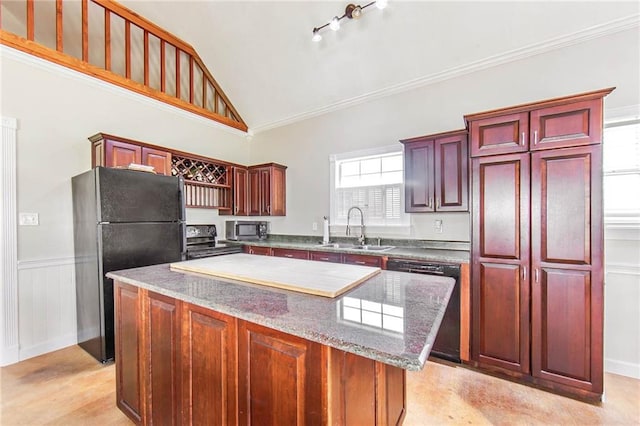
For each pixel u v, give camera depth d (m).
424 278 1.60
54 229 2.76
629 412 1.81
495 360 2.22
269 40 3.53
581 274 1.92
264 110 4.49
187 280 1.53
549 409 1.84
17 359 2.48
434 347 2.48
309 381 0.92
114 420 1.75
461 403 1.90
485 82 2.88
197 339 1.28
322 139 4.10
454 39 2.81
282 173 4.45
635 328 2.20
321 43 3.32
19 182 2.55
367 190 3.71
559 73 2.53
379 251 2.89
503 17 2.55
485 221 2.25
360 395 1.06
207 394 1.24
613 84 2.32
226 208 4.32
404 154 3.09
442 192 2.83
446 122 3.11
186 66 4.25
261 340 1.05
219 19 3.53
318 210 4.14
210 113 4.31
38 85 2.68
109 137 2.86
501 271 2.19
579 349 1.93
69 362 2.46
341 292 1.28
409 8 2.74
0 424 1.71
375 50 3.17
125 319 1.67
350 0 2.85
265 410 1.04
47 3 3.18
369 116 3.66
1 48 2.46
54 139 2.78
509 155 2.16
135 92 3.43
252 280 1.47
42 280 2.66
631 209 2.29
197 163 4.01
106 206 2.43
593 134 1.88
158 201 2.79
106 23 3.21
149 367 1.52
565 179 1.97
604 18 2.30
